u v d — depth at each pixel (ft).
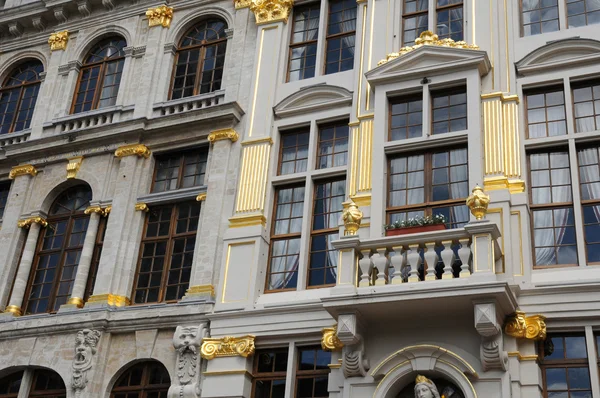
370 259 56.08
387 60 66.13
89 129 76.64
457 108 63.16
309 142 68.64
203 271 65.82
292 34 75.92
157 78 79.15
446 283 52.90
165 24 81.92
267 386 60.08
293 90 71.77
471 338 53.62
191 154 74.18
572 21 65.62
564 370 52.75
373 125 64.75
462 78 63.05
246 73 74.79
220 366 60.85
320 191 66.85
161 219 72.08
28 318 69.51
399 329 55.77
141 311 65.72
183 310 64.08
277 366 60.54
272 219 67.15
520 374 52.49
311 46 74.43
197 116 72.84
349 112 68.13
